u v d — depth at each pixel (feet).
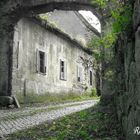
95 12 41.65
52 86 66.90
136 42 12.45
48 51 65.31
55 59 69.10
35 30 59.41
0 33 48.93
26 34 55.52
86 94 88.43
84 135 19.19
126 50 15.20
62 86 72.79
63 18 84.12
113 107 22.53
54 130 23.50
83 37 88.74
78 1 44.24
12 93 48.80
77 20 88.43
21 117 33.65
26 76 55.06
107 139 16.94
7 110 42.11
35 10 47.55
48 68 65.10
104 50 23.27
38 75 60.18
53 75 67.72
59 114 35.60
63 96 73.05
